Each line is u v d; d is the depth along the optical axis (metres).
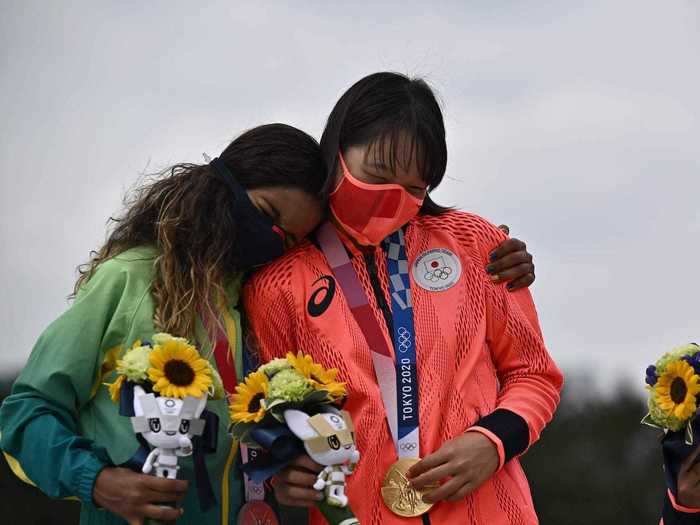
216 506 3.92
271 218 4.00
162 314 3.87
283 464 3.55
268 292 4.03
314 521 3.92
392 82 4.05
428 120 3.96
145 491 3.44
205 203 4.01
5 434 3.70
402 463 3.83
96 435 3.81
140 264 3.97
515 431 3.87
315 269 4.05
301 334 3.98
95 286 3.89
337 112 4.04
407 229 4.13
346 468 3.58
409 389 3.91
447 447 3.78
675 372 3.83
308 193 4.00
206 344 3.93
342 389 3.61
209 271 3.94
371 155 3.92
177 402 3.44
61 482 3.57
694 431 3.79
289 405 3.55
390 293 4.03
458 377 3.95
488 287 4.09
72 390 3.77
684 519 3.87
